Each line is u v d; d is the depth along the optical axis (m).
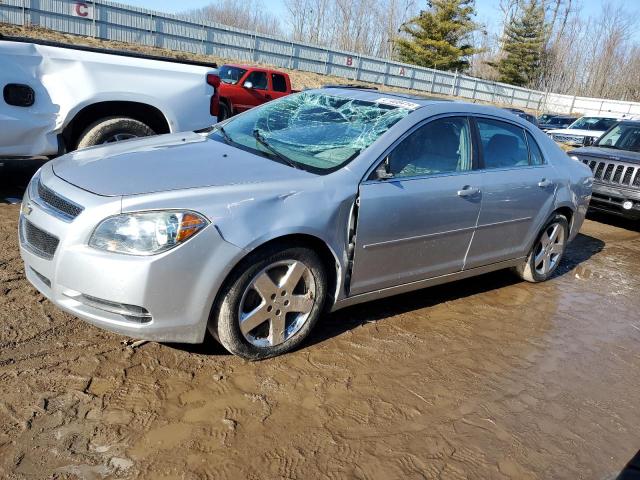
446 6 43.06
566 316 4.51
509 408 3.08
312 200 3.11
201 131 4.30
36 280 3.02
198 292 2.79
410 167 3.66
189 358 3.12
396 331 3.80
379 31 55.03
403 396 3.05
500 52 58.78
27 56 4.92
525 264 4.94
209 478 2.29
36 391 2.68
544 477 2.58
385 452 2.59
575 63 59.59
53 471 2.22
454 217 3.87
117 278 2.64
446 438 2.76
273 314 3.12
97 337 3.21
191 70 5.89
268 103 4.52
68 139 5.45
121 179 2.96
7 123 4.85
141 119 5.78
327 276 3.35
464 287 4.86
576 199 5.09
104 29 24.03
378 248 3.48
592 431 2.98
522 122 4.66
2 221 4.81
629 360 3.86
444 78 39.47
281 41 30.17
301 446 2.55
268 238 2.91
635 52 58.50
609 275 5.83
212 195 2.85
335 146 3.60
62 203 2.86
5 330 3.15
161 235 2.67
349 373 3.20
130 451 2.38
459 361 3.52
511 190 4.29
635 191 7.61
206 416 2.66
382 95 4.14
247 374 3.04
